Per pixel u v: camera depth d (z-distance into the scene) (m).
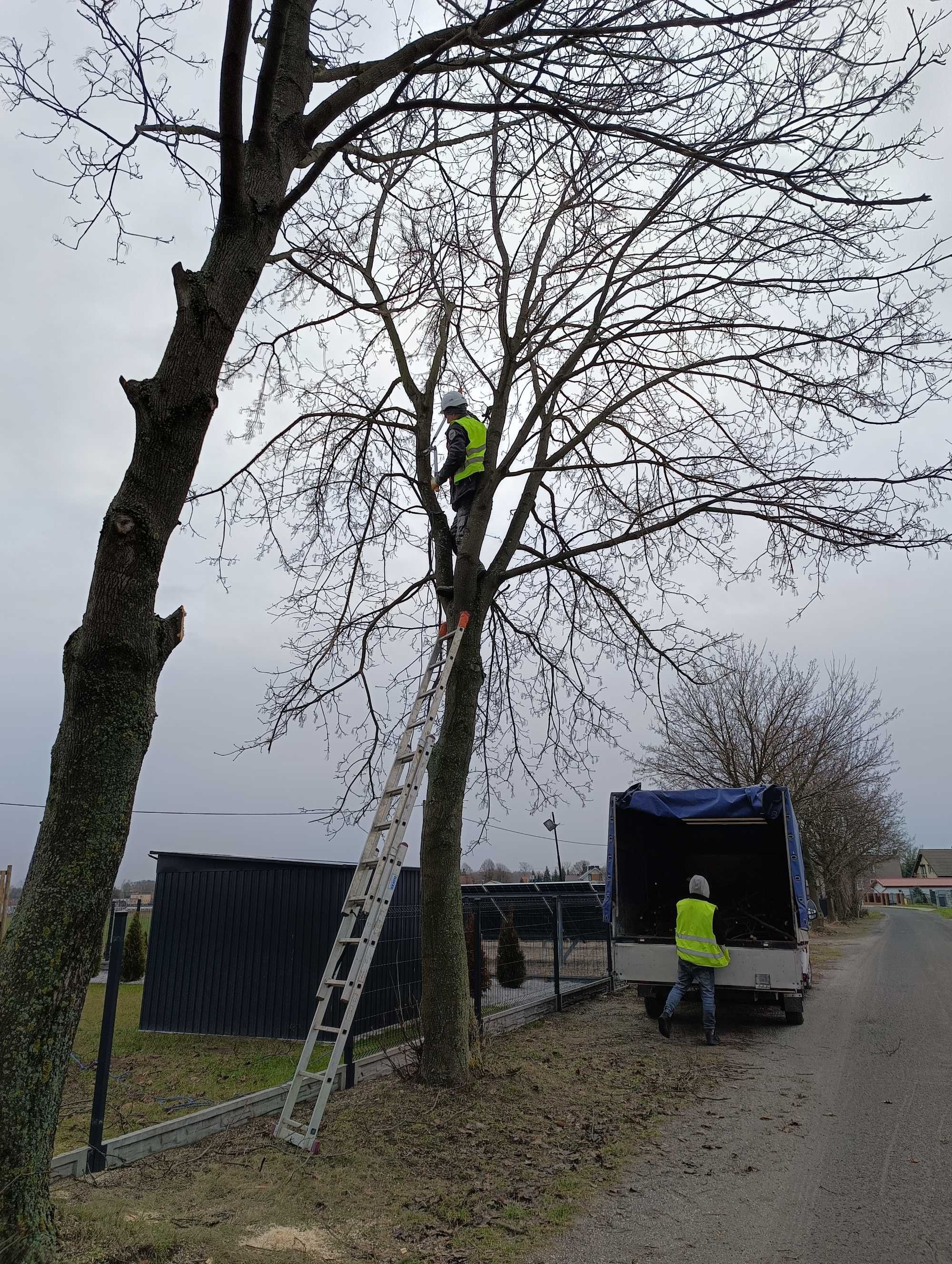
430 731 6.66
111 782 3.56
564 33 5.12
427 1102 6.45
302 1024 11.45
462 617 7.41
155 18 4.67
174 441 3.88
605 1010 12.34
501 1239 4.36
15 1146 3.16
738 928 11.95
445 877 7.17
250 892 12.16
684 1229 4.50
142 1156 5.38
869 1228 4.51
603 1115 6.57
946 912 72.69
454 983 7.06
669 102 5.36
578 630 9.87
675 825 12.51
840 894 50.66
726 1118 6.59
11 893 12.73
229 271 4.24
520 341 8.61
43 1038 3.27
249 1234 4.28
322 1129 5.93
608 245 8.44
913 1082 7.62
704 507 8.22
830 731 27.11
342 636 9.41
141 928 19.14
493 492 8.01
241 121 4.06
